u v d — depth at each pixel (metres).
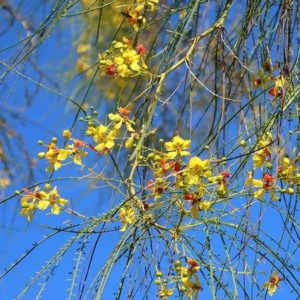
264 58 1.14
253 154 1.05
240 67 1.18
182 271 1.03
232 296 1.02
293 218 1.06
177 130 1.17
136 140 1.11
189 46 1.14
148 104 1.16
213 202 1.03
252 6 1.13
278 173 1.05
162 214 1.03
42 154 1.07
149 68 1.18
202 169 1.01
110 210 1.03
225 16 1.14
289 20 1.09
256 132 1.05
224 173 1.02
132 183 1.04
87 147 1.07
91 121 1.08
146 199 1.04
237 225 1.03
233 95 1.19
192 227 1.04
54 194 1.06
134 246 1.03
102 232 1.03
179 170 1.03
